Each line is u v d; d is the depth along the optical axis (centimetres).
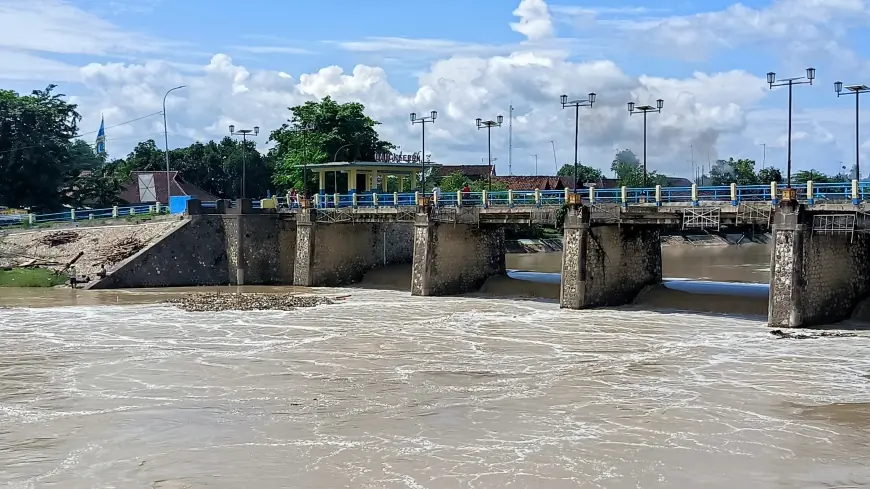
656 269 5688
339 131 10038
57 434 2575
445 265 6072
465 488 2083
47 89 9556
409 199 6525
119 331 4438
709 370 3384
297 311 5184
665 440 2461
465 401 2917
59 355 3791
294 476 2183
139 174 11081
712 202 4738
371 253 7194
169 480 2173
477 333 4331
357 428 2598
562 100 5638
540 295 5897
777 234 4341
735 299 5034
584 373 3356
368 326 4581
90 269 6712
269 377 3319
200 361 3638
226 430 2594
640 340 4084
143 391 3102
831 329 4291
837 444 2422
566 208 5228
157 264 6631
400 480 2141
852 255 4609
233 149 13175
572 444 2422
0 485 2153
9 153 8944
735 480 2144
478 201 6041
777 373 3319
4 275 6688
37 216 8250
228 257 6912
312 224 6719
